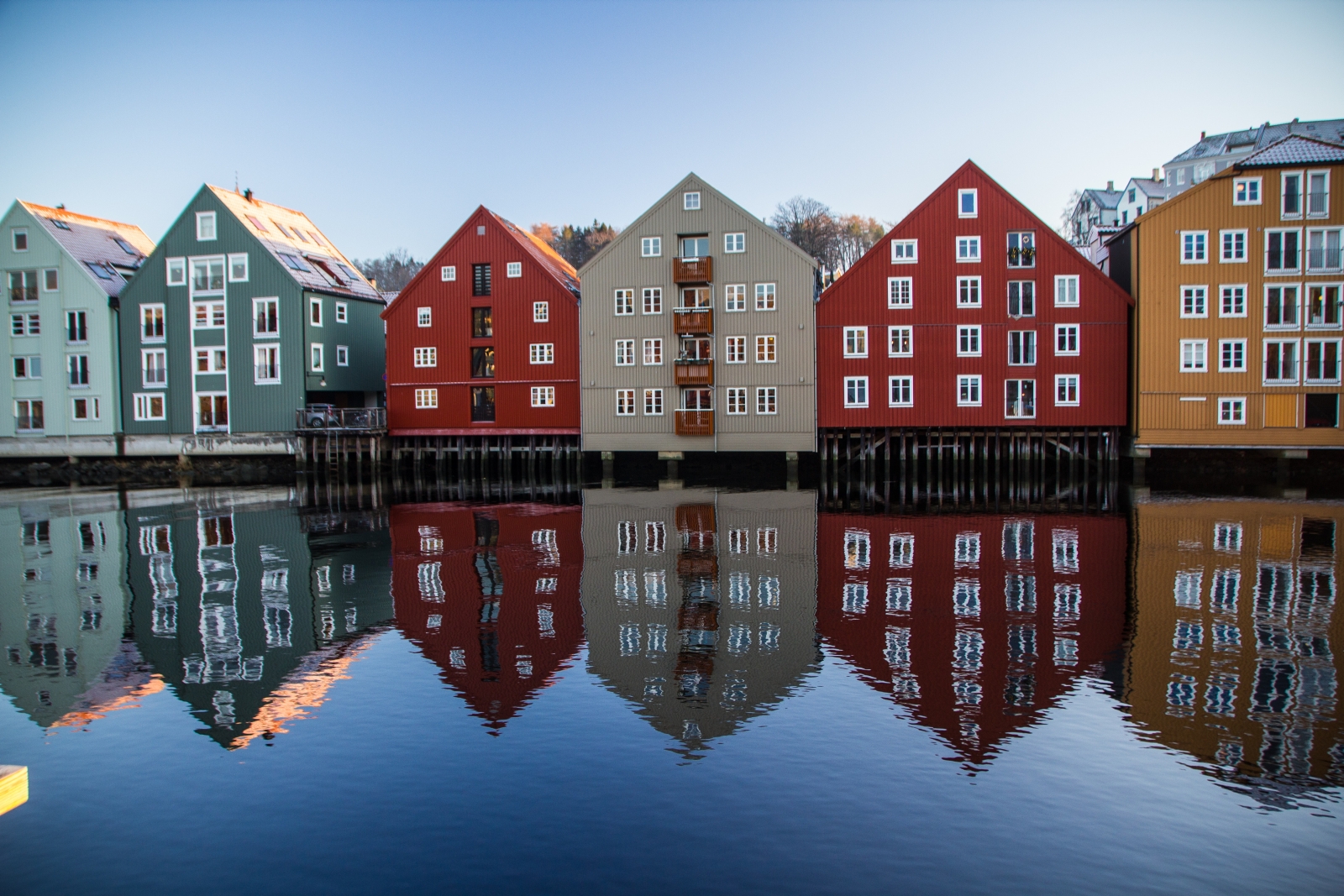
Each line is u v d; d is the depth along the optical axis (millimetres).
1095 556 22469
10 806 9688
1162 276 41406
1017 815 9219
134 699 13094
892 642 15133
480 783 10031
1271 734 11219
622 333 46406
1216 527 26828
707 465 51438
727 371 45156
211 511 34344
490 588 19719
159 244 53156
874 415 44062
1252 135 93938
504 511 32750
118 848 8867
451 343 49844
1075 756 10617
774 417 44719
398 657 14781
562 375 48125
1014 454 43875
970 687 12930
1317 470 43406
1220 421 41281
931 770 10242
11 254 54750
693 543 24906
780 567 21469
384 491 41531
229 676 14023
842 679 13297
